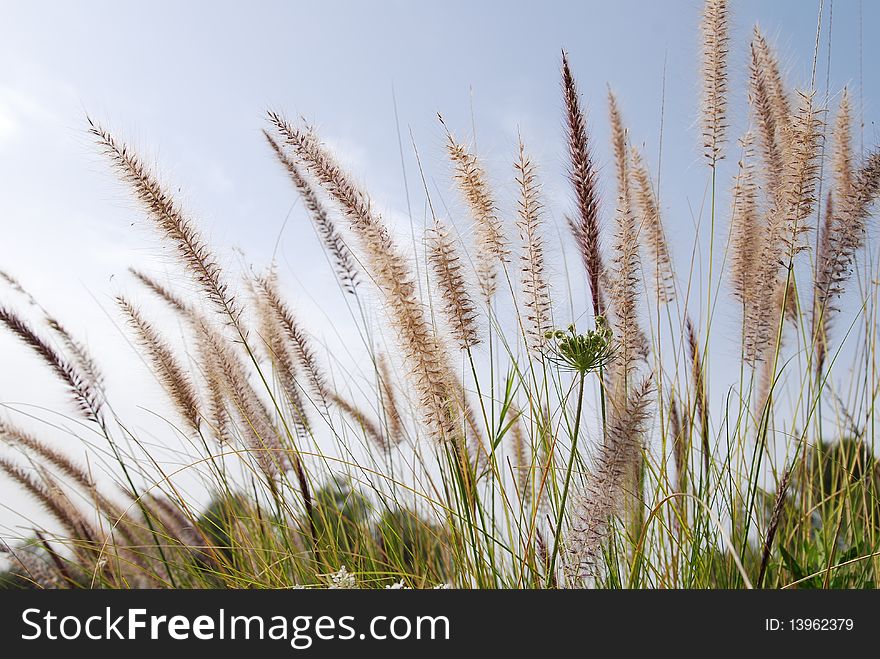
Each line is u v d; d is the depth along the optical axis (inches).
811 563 24.4
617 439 19.2
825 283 25.5
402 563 25.5
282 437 29.1
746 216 26.1
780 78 26.8
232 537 27.8
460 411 22.4
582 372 20.2
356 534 27.6
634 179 28.7
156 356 28.8
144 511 29.4
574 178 23.8
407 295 21.9
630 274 24.0
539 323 23.4
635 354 24.1
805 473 25.2
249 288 29.9
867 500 25.5
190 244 25.3
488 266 24.6
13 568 30.7
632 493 22.0
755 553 24.6
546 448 23.0
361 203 22.5
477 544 21.6
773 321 25.9
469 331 22.9
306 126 23.6
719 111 27.2
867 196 25.2
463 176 24.1
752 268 25.8
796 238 24.0
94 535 31.3
